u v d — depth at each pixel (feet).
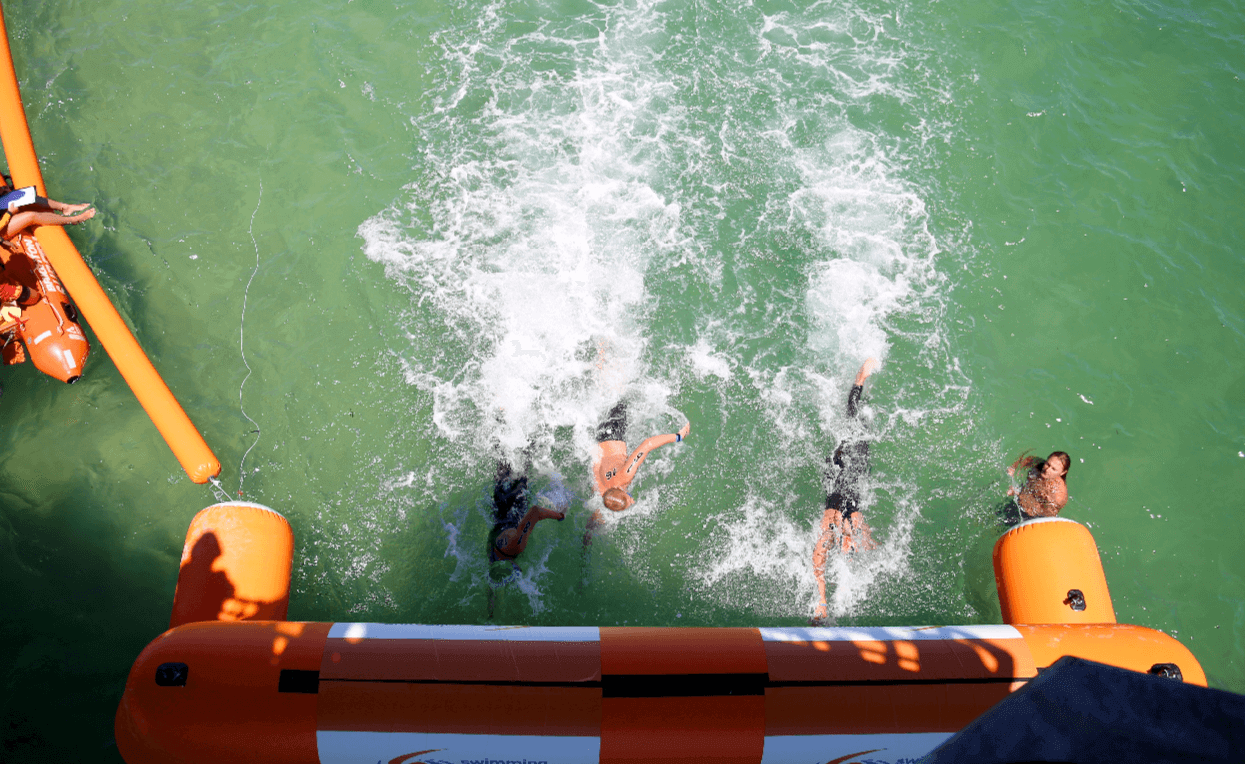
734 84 31.09
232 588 18.90
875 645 17.40
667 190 28.53
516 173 28.76
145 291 25.73
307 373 24.80
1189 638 21.62
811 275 27.02
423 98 30.37
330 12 32.40
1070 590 19.45
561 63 31.50
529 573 22.40
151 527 22.21
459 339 25.59
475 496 23.38
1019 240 27.94
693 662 16.72
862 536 22.88
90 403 24.00
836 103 30.68
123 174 28.02
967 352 25.91
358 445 23.79
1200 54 32.35
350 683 16.10
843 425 24.56
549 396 24.81
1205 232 28.30
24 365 24.34
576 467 23.98
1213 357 25.96
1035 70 31.86
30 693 19.38
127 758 15.94
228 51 31.17
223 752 15.78
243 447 23.53
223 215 27.50
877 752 16.52
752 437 24.47
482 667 16.51
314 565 21.95
